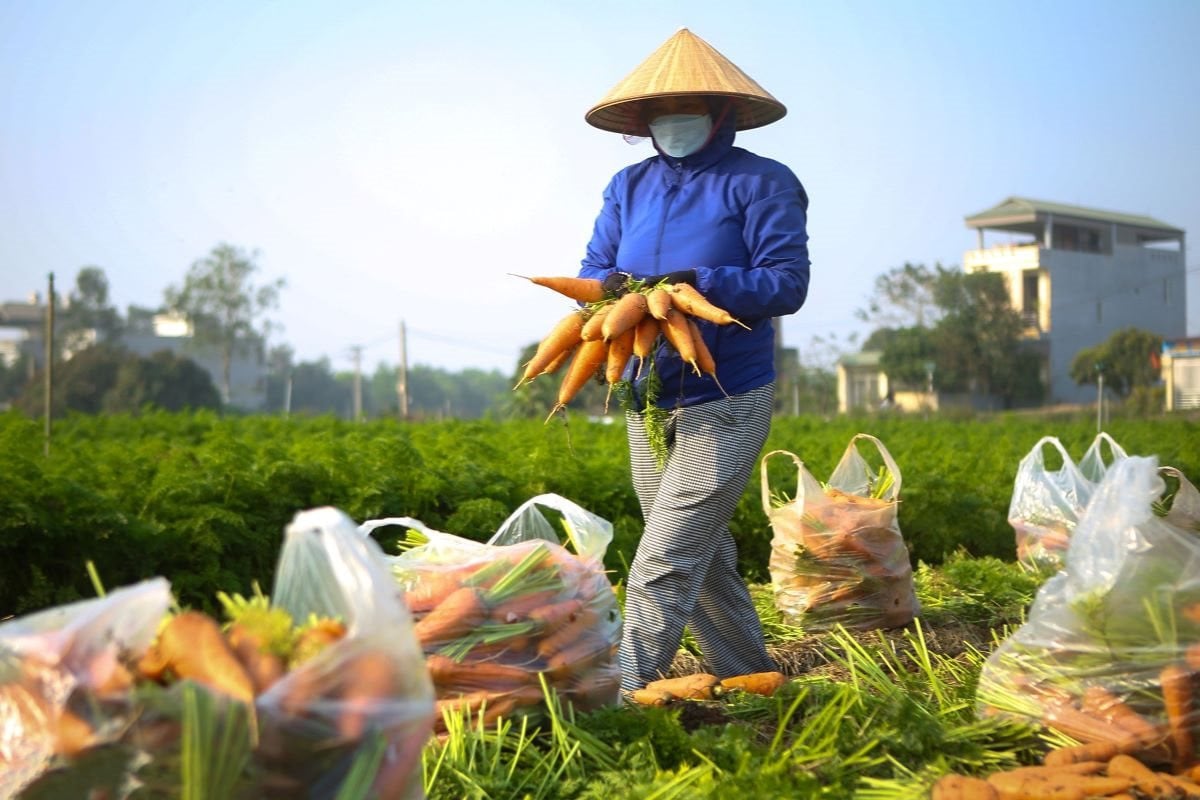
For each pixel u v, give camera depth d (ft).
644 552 17.08
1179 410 184.44
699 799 12.03
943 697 16.44
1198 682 13.82
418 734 10.23
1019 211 289.74
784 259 17.19
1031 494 29.12
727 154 17.90
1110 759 13.30
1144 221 324.60
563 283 17.49
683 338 16.26
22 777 9.01
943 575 27.25
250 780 9.31
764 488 24.47
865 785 13.07
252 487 29.09
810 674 19.80
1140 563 14.32
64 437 50.75
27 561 26.13
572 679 14.55
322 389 440.04
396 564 14.99
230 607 10.91
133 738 9.06
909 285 243.81
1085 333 279.28
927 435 73.77
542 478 34.47
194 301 320.50
